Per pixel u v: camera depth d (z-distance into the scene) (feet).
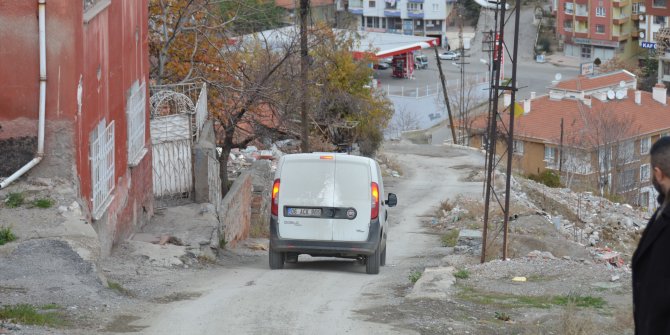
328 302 44.14
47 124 48.78
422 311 41.93
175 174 77.30
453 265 61.26
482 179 173.06
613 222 119.55
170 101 83.46
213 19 116.78
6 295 39.93
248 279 52.54
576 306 44.37
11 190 48.55
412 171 191.21
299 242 57.47
